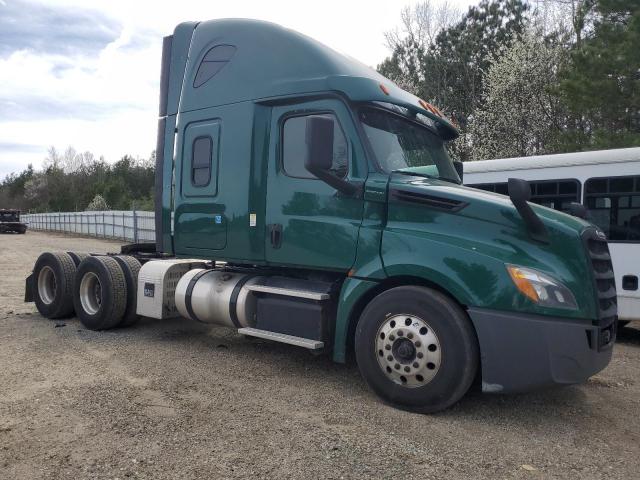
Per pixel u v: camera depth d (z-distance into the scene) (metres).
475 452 3.80
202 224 6.03
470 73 29.62
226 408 4.46
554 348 4.06
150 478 3.30
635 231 7.71
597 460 3.75
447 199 4.57
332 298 5.14
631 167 7.80
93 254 7.79
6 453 3.59
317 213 5.14
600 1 14.72
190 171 6.16
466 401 4.80
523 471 3.55
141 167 77.56
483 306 4.23
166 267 6.67
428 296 4.40
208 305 5.98
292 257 5.29
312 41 5.44
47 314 7.87
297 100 5.33
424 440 3.96
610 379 5.68
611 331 4.51
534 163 8.73
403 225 4.74
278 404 4.58
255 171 5.57
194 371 5.44
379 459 3.63
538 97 23.08
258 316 5.55
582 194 8.23
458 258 4.35
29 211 75.56
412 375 4.44
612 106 14.92
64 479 3.27
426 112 5.64
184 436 3.90
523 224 4.33
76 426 4.03
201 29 6.29
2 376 5.17
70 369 5.41
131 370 5.41
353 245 4.89
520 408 4.69
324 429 4.08
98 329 7.14
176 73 6.43
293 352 6.25
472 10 30.16
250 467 3.47
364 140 4.96
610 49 14.50
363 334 4.71
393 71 32.34
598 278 4.34
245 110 5.66
